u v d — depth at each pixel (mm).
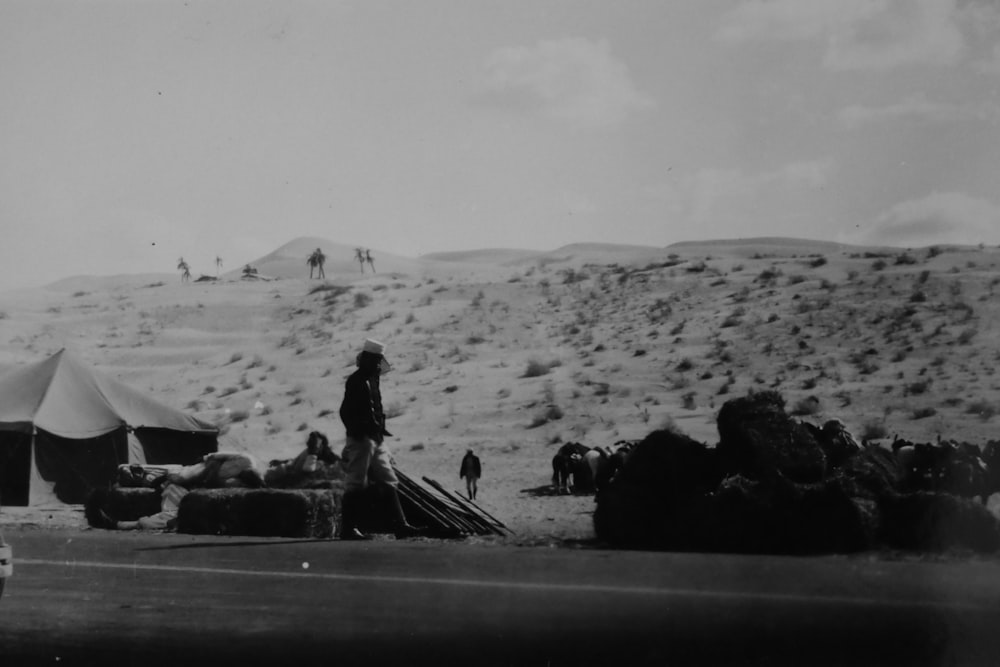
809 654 7305
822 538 13594
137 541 16281
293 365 66875
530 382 57094
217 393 62969
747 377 53312
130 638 8070
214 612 9164
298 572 11711
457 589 10242
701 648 7496
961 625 8148
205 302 89000
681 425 46031
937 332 55750
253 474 20859
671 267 82562
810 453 14406
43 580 11320
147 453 32062
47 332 81312
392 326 73188
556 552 13750
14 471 30062
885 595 9609
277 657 7395
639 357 59312
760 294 68250
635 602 9359
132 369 70875
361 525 16219
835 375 51125
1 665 7258
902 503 13594
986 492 19641
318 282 95062
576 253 138000
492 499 28750
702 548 14109
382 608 9234
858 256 77938
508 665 7086
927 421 42531
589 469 30953
